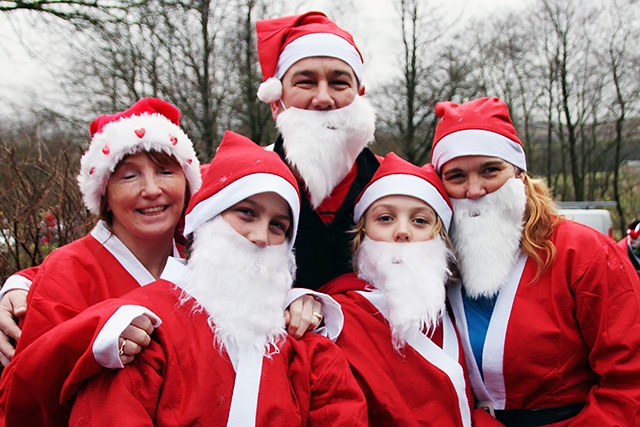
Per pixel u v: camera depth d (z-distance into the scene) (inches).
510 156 81.3
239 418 62.8
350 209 94.6
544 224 80.5
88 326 60.6
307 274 92.2
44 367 61.1
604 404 74.0
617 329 73.7
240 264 68.7
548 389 77.1
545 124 948.0
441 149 84.3
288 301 73.3
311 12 97.6
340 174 94.0
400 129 768.3
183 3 412.5
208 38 526.3
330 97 90.4
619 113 879.1
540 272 78.5
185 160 81.0
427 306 76.6
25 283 85.2
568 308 76.8
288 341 70.6
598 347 74.7
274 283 70.7
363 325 78.3
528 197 82.0
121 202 77.0
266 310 69.2
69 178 168.2
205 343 65.6
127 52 438.3
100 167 76.5
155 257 82.0
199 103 525.3
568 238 78.7
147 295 68.3
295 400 66.8
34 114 368.8
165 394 61.9
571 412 76.6
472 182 81.2
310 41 90.3
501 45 873.5
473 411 79.6
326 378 68.9
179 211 80.7
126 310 61.0
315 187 89.4
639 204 915.4
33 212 156.3
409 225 80.5
